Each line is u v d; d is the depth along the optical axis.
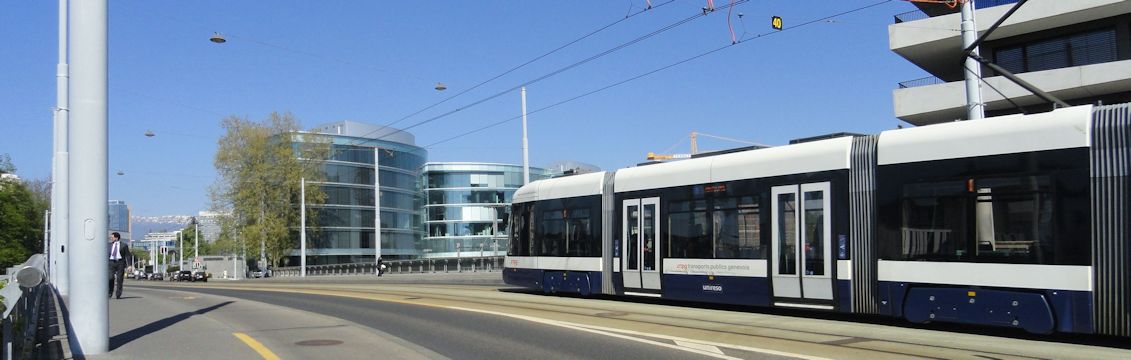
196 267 86.44
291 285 34.88
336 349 10.71
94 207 10.05
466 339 11.91
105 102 10.08
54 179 28.12
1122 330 9.92
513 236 22.12
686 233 16.25
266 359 9.84
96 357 9.84
